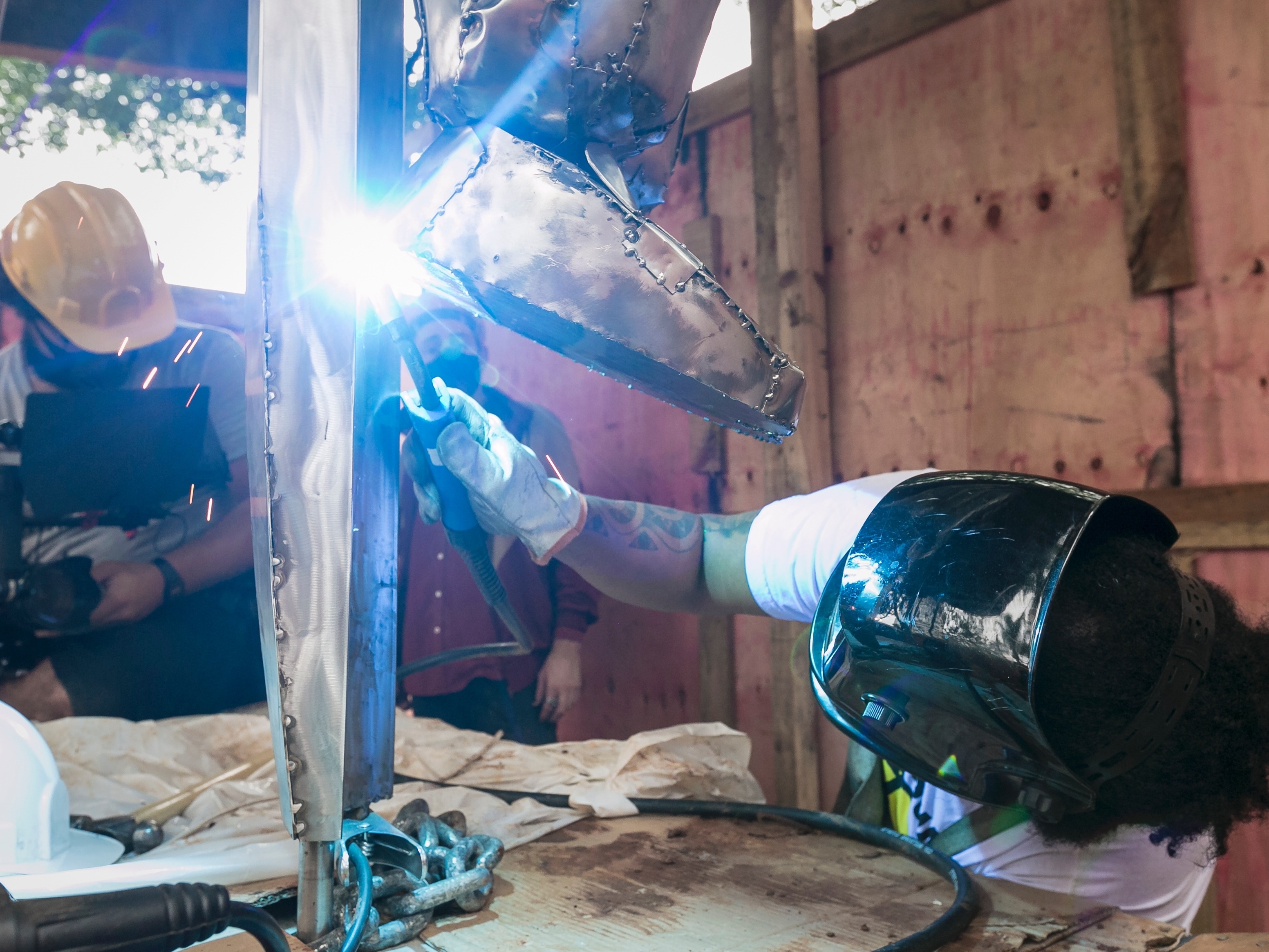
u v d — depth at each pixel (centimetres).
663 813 93
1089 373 196
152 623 150
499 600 67
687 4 57
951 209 218
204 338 159
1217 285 179
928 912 67
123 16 138
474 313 58
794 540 81
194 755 110
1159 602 54
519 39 53
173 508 154
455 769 109
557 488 74
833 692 62
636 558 83
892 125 228
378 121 52
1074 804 56
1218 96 179
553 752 117
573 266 50
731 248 263
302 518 50
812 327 237
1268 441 174
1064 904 67
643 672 281
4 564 135
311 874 56
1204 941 58
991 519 56
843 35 236
